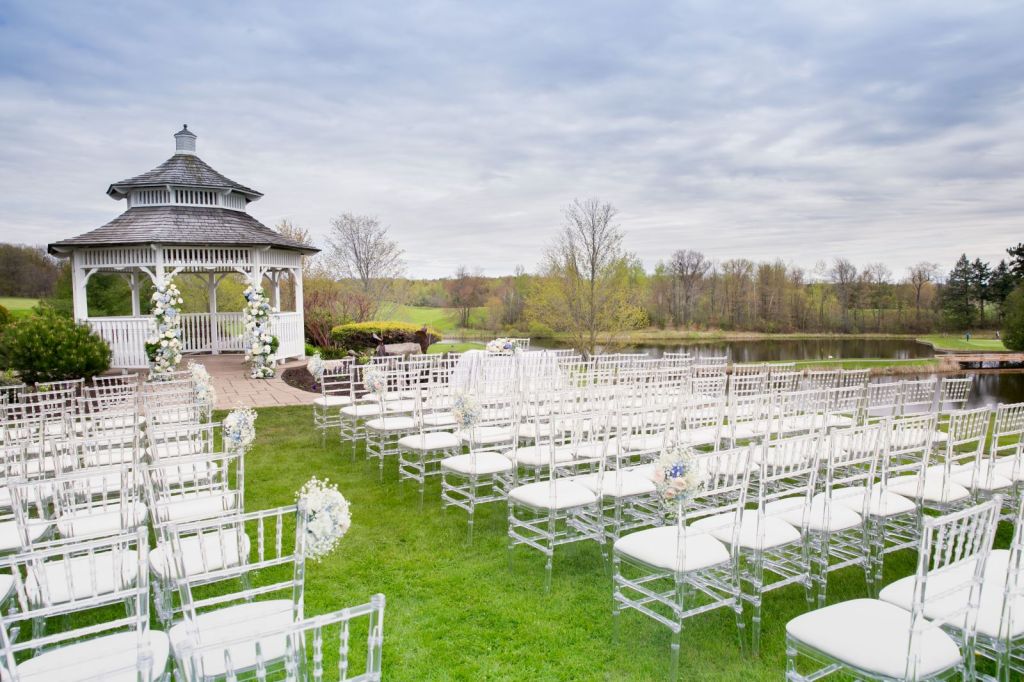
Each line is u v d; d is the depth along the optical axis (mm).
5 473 4234
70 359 11898
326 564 4148
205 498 3957
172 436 5945
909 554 4391
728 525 3148
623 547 3170
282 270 17078
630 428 4797
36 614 2010
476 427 5348
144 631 1942
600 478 3998
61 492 3891
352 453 7016
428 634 3285
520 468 5828
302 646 2279
